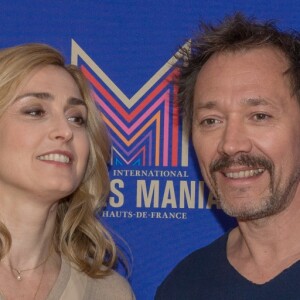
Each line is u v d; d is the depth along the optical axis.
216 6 2.37
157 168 2.38
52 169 1.86
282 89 1.76
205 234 2.39
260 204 1.75
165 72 2.38
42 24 2.38
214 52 1.87
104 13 2.38
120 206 2.39
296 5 2.35
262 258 1.81
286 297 1.71
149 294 2.38
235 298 1.80
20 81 1.89
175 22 2.37
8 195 1.90
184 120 2.04
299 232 1.79
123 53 2.38
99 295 2.00
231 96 1.76
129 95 2.38
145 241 2.39
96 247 2.10
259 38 1.83
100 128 2.15
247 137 1.75
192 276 1.92
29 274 1.93
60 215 2.11
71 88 1.97
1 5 2.37
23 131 1.86
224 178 1.80
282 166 1.75
